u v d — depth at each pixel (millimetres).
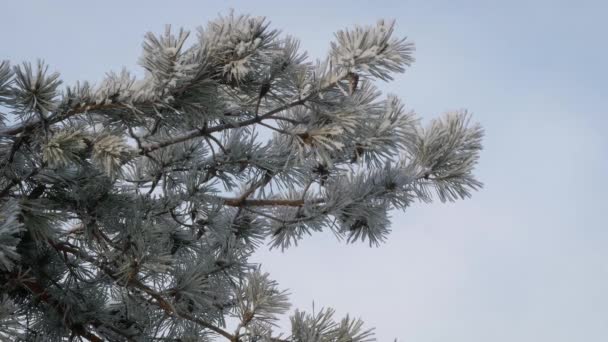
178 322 3844
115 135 3105
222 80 3146
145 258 3332
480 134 4230
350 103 3289
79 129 3029
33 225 3352
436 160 4152
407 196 4148
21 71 2812
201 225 4160
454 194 4160
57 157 2910
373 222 4098
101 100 2957
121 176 3473
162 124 3225
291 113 3625
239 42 3012
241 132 4016
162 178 4199
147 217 3842
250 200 4211
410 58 2984
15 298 3873
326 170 4020
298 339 2863
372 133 3660
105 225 3770
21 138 3139
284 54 3199
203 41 3000
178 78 2938
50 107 2877
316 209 4191
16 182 3383
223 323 3998
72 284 3975
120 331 3869
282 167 3930
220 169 4031
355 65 2990
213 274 4012
